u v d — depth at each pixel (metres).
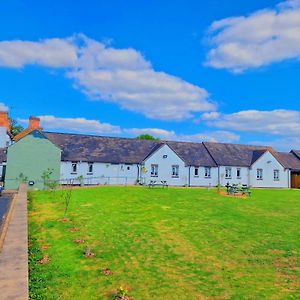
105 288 10.89
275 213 25.50
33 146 47.59
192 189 44.94
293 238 17.59
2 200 30.91
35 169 47.38
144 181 53.88
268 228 19.89
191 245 16.05
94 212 23.98
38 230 18.33
